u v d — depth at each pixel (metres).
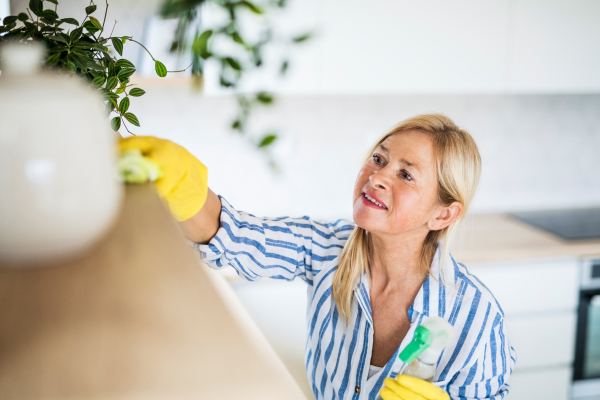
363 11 2.00
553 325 2.21
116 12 1.39
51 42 0.60
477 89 2.20
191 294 0.27
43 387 0.20
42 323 0.24
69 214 0.31
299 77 2.00
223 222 0.95
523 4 2.16
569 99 2.68
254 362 0.22
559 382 2.26
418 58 2.10
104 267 0.30
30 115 0.30
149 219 0.39
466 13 2.11
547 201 2.78
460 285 0.98
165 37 1.33
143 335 0.23
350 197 2.55
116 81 0.65
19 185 0.30
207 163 2.34
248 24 1.55
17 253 0.31
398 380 0.73
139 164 0.50
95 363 0.21
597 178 2.81
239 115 0.47
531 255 2.12
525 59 2.22
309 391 1.93
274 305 2.06
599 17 2.25
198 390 0.20
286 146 2.38
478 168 0.99
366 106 2.47
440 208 0.97
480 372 0.94
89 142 0.32
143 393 0.20
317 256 1.11
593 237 2.29
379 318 1.03
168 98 2.23
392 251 1.01
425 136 0.97
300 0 1.92
